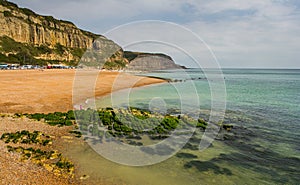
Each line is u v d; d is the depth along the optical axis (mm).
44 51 114625
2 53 95062
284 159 11266
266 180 9234
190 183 8695
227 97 33125
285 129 16375
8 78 40500
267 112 22531
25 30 114375
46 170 8703
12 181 7531
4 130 12656
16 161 9086
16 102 20406
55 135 12742
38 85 32125
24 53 101562
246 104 27234
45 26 126000
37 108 18781
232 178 9266
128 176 8859
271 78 92875
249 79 84000
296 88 48031
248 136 14656
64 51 124500
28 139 11625
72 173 8758
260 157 11438
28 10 130625
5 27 106750
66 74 52094
